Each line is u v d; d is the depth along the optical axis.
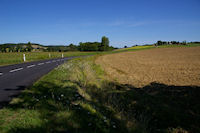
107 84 7.18
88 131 2.69
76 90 5.09
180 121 4.04
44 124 2.69
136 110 4.67
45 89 4.95
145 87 7.29
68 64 11.19
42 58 22.58
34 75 7.70
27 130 2.49
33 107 3.36
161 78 9.20
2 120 2.76
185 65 15.58
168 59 24.41
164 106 4.96
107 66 15.66
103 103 4.64
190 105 4.98
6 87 5.25
